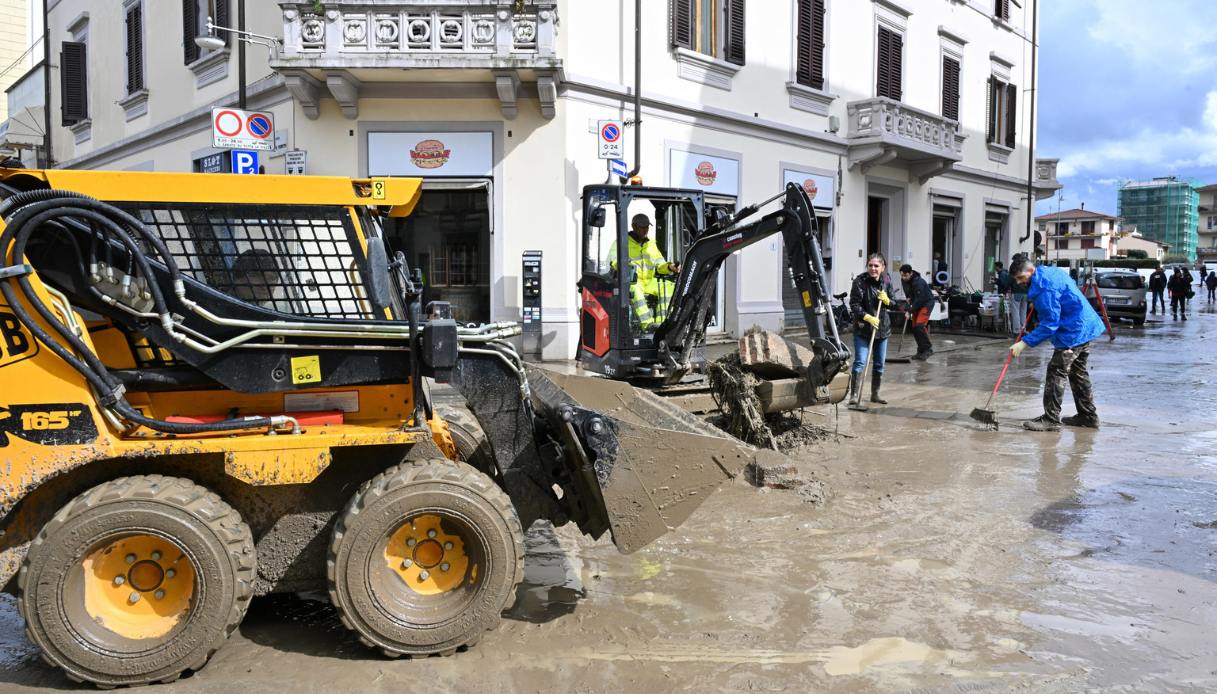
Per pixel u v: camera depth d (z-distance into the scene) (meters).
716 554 5.07
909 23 20.88
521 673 3.57
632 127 14.31
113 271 3.49
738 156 16.39
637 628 4.03
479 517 3.68
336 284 3.93
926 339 15.00
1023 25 25.98
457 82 12.90
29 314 3.37
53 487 3.55
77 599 3.34
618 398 5.62
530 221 13.38
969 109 23.67
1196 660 3.76
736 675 3.57
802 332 18.27
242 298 3.83
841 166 18.92
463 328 3.99
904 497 6.29
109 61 18.52
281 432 3.69
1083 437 8.48
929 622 4.12
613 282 7.92
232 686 3.43
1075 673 3.62
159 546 3.45
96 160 19.33
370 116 13.05
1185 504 6.14
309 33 11.95
